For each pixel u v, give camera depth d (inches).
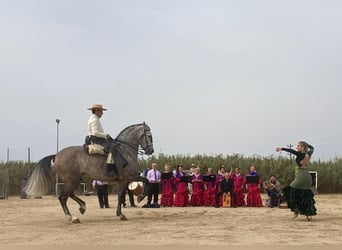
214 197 837.8
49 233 466.3
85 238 428.8
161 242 396.8
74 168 573.0
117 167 576.4
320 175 1513.3
